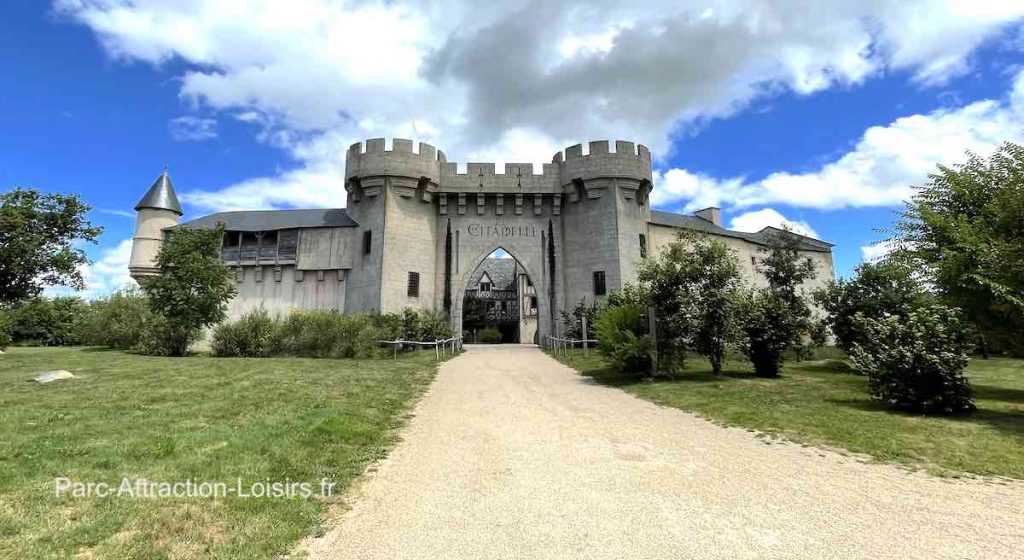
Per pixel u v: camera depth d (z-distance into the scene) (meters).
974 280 10.95
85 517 4.09
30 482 4.80
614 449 6.81
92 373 14.25
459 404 10.41
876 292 16.84
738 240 38.69
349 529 4.19
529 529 4.17
